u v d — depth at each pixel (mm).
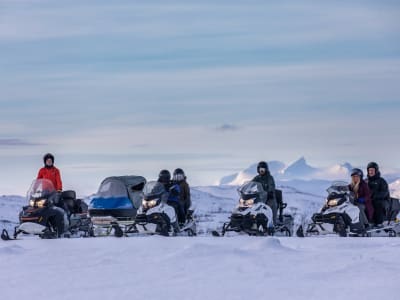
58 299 11625
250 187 25828
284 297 11234
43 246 20391
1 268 15398
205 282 12695
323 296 11195
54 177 28156
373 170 26141
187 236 25453
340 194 25000
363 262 14336
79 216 27016
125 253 17344
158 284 12656
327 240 21188
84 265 15438
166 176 27172
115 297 11578
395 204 26125
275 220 26422
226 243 20031
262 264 14648
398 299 10836
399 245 18438
